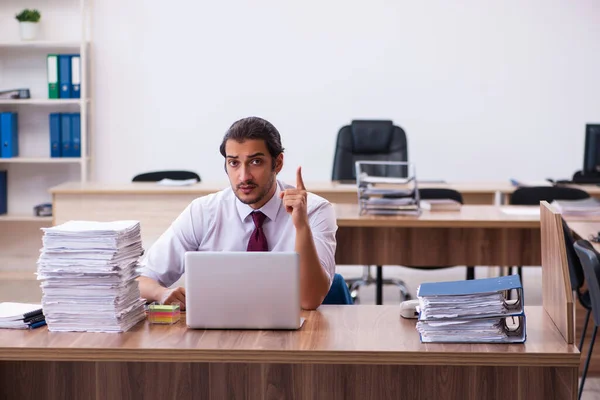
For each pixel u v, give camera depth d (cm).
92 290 239
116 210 591
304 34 727
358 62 728
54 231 239
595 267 354
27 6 717
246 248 295
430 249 489
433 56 725
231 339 232
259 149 260
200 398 240
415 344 229
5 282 682
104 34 727
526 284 694
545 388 227
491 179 735
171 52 730
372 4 722
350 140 655
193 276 240
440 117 730
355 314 261
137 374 240
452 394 232
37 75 723
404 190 484
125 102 734
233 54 730
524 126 730
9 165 731
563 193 562
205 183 630
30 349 227
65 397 243
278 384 237
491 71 725
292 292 238
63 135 704
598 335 454
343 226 485
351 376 235
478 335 230
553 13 718
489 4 719
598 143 643
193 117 736
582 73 723
